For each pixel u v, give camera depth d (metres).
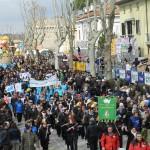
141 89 29.95
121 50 50.59
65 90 31.78
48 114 24.48
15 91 31.58
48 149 22.50
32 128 20.80
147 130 18.92
